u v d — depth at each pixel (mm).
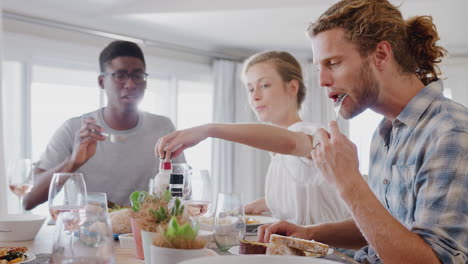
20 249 1117
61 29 4035
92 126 2268
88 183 2508
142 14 4047
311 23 1397
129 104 2598
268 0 3803
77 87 4191
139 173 2586
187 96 5129
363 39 1263
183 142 1383
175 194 1206
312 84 5305
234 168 5238
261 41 4996
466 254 1042
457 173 1075
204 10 3967
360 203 1072
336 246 1480
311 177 1928
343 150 1116
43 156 2559
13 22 3756
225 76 5211
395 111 1314
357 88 1294
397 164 1276
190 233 843
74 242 750
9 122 3729
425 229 1058
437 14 4059
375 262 1319
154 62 4727
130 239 1244
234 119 5258
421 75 1376
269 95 2240
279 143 1580
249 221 1699
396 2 3738
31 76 3877
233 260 798
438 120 1164
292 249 1126
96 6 3838
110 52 2607
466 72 5199
